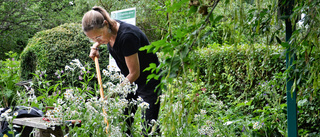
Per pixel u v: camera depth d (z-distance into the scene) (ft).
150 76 4.18
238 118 11.25
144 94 9.21
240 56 13.98
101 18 8.43
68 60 17.11
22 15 56.70
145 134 8.25
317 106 10.93
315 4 4.68
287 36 5.96
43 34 17.81
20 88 19.20
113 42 8.93
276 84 10.42
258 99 12.95
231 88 13.92
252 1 4.14
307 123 11.80
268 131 10.09
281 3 5.39
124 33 8.50
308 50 5.14
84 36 17.65
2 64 22.80
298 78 5.95
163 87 4.24
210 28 3.91
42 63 16.92
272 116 10.02
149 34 37.37
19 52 58.49
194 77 4.31
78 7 45.21
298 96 6.47
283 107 10.33
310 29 4.76
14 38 55.11
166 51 3.97
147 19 35.27
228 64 14.56
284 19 5.55
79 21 51.85
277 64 12.55
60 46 17.19
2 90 19.03
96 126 7.39
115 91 7.73
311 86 6.51
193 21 4.02
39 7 58.23
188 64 4.00
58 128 8.95
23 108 9.73
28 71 18.31
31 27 57.21
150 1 33.63
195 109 4.27
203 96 12.13
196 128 8.78
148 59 9.00
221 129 9.89
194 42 3.88
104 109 7.58
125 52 8.50
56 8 62.08
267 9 5.03
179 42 3.93
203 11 3.93
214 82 15.20
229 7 3.92
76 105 7.79
